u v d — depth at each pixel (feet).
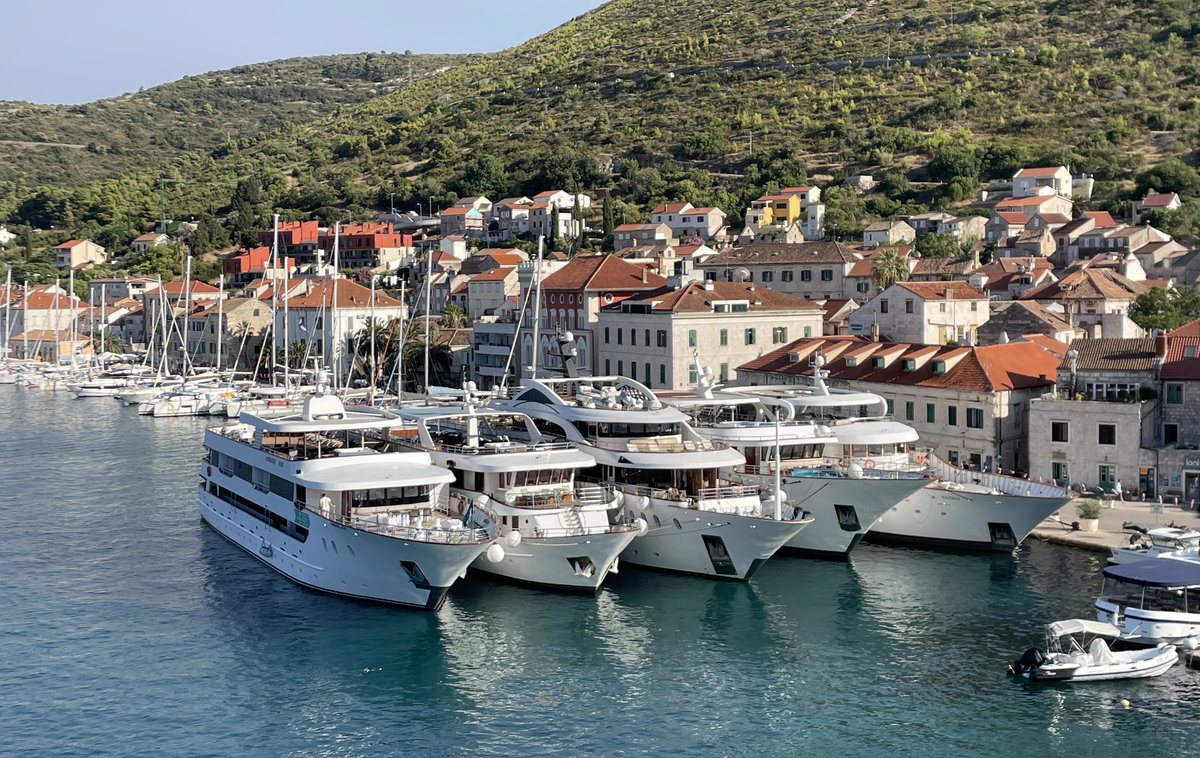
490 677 186.29
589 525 230.48
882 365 331.36
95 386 622.95
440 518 226.38
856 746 161.27
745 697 178.09
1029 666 183.62
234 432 284.61
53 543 270.87
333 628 208.54
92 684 183.73
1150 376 279.28
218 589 232.12
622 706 175.22
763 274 541.75
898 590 229.04
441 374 568.00
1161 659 186.09
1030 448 289.53
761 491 254.06
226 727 168.45
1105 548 244.63
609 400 257.55
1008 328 393.91
